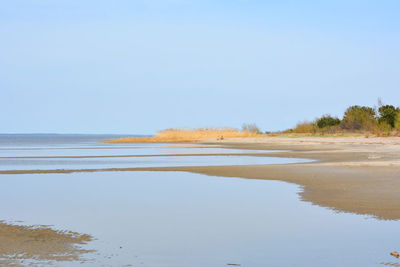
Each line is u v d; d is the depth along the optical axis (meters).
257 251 7.90
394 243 8.31
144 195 14.03
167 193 14.44
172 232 9.26
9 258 7.45
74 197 13.71
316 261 7.35
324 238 8.68
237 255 7.68
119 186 16.20
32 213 11.23
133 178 18.69
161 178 18.64
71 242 8.50
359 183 15.85
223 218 10.55
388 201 12.34
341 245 8.21
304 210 11.34
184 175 19.70
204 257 7.57
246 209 11.60
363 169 20.50
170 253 7.80
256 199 13.11
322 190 14.46
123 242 8.50
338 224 9.78
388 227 9.47
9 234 9.08
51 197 13.70
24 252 7.82
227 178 18.41
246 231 9.29
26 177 19.19
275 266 7.13
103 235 9.02
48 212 11.35
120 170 22.06
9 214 11.12
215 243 8.42
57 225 9.91
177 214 11.07
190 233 9.17
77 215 10.99
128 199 13.29
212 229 9.49
